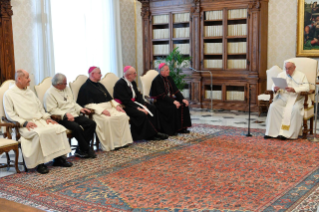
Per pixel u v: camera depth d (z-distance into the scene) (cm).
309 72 569
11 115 412
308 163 421
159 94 586
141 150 499
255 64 772
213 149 493
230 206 303
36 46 696
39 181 378
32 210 190
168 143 534
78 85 518
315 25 727
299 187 345
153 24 897
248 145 510
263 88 795
